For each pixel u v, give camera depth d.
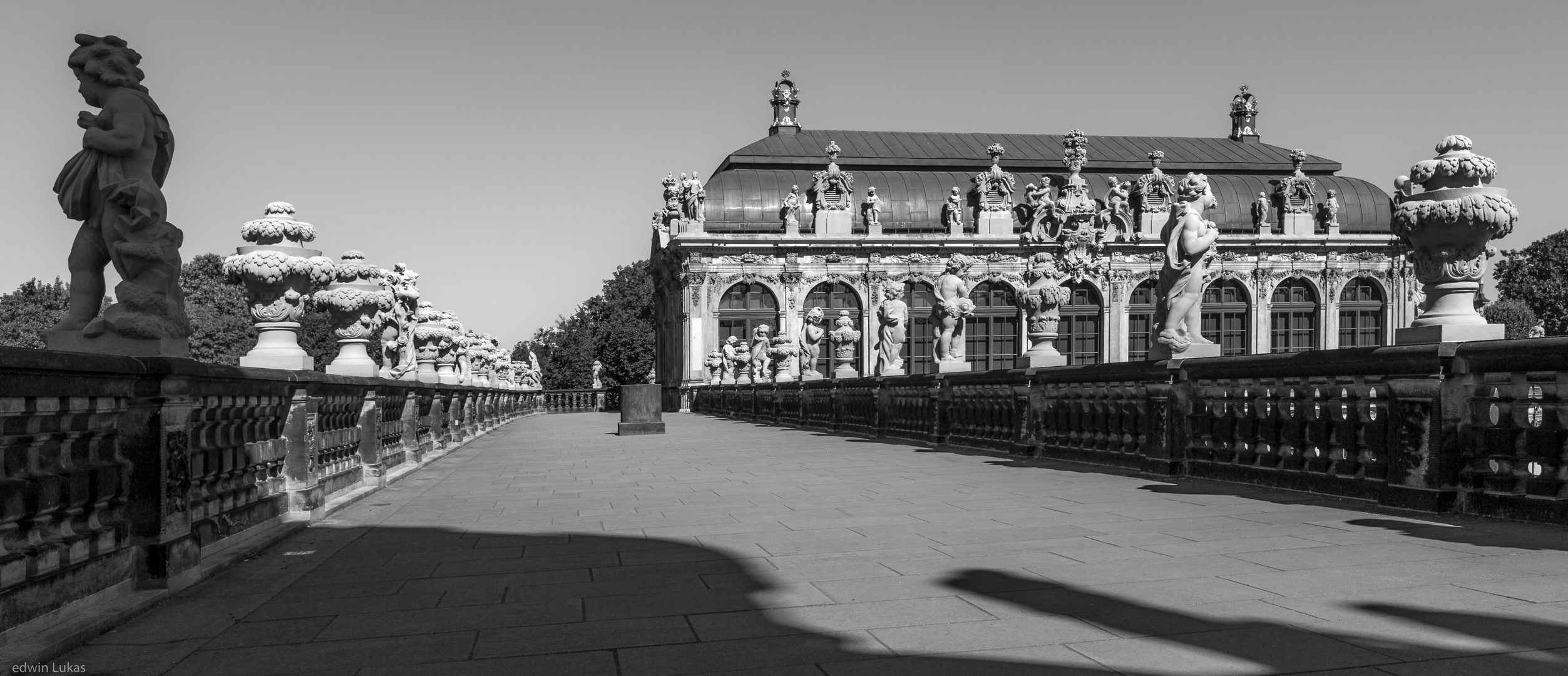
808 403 30.66
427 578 6.79
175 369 6.26
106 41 6.54
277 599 6.25
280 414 9.33
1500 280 92.75
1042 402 15.66
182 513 6.51
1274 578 5.93
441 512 10.58
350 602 6.13
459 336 29.45
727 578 6.45
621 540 8.17
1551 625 4.80
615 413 60.97
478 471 16.16
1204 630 4.89
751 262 68.00
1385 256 75.56
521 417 51.78
